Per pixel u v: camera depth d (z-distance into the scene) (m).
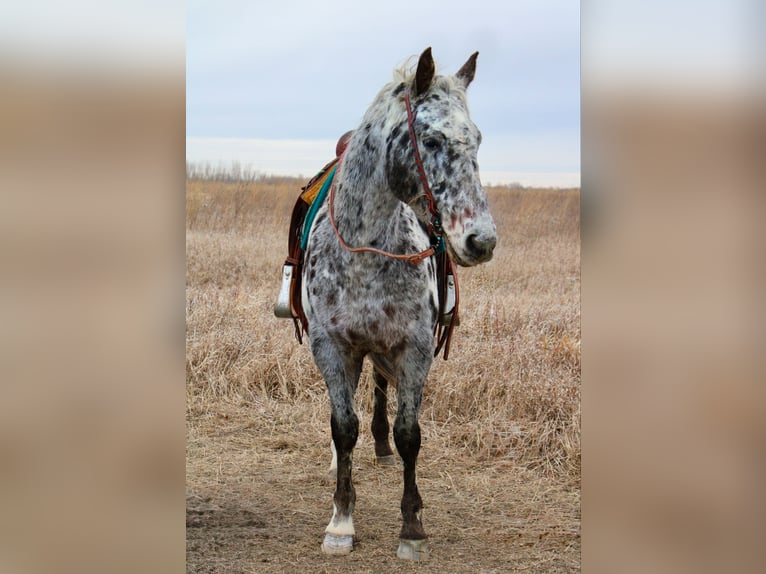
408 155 2.73
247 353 5.45
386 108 2.87
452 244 2.64
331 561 3.12
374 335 3.04
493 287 7.10
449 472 4.18
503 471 4.18
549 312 6.03
